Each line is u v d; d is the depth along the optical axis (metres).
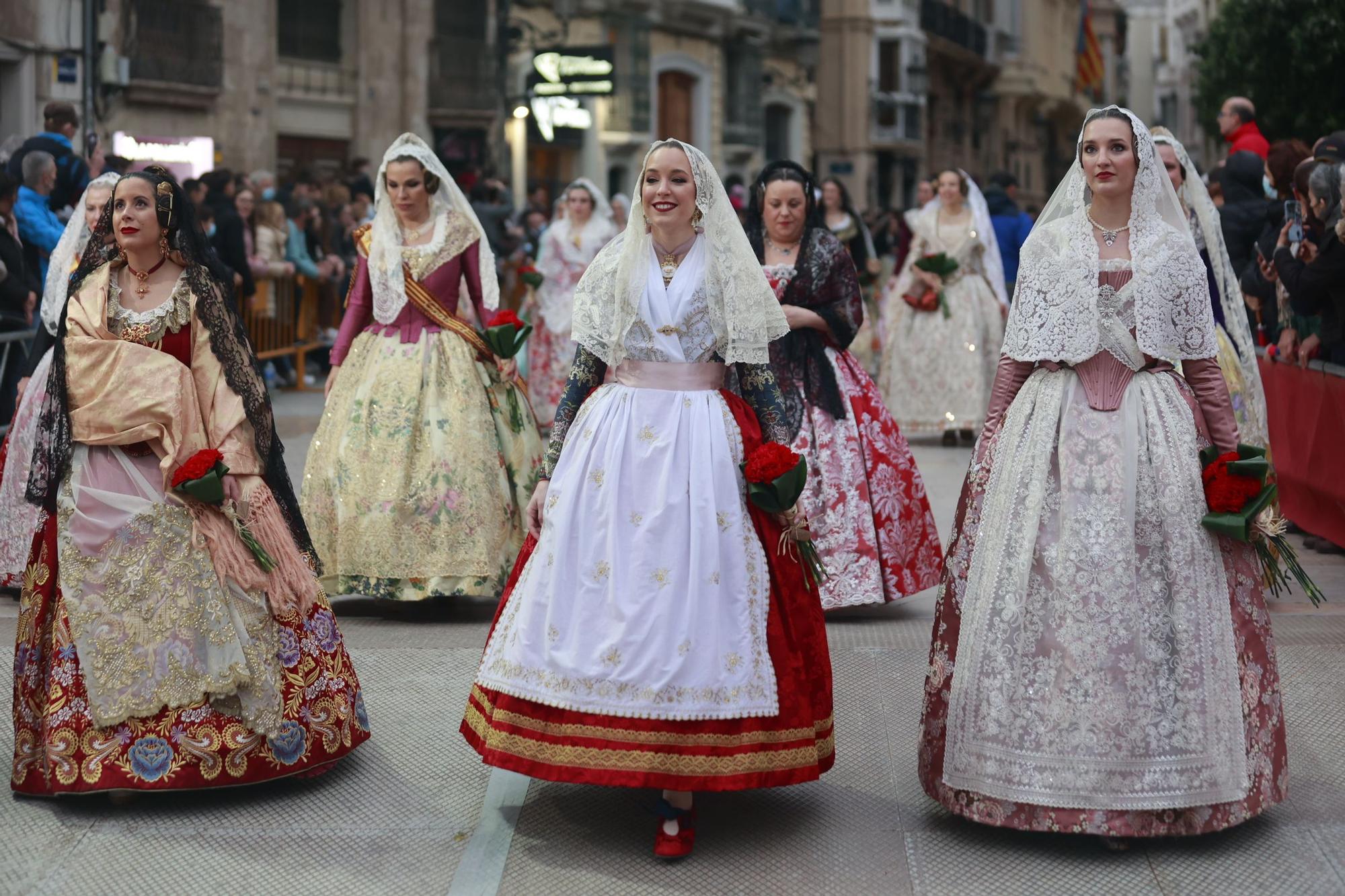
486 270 6.55
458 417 6.33
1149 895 3.72
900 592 6.26
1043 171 54.28
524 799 4.33
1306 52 16.23
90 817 4.17
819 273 6.29
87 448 4.21
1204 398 4.12
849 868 3.88
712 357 4.16
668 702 3.83
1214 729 3.88
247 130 20.14
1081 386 4.07
